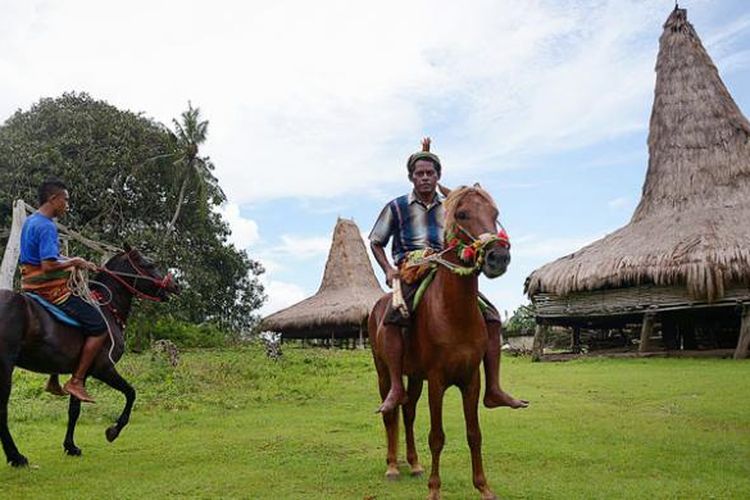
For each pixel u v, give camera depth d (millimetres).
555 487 5488
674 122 21703
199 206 35906
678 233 18953
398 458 6742
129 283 7809
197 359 19469
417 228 6027
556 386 12750
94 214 33812
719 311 20016
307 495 5438
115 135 34094
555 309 20797
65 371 6859
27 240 6699
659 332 27531
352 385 13984
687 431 7750
